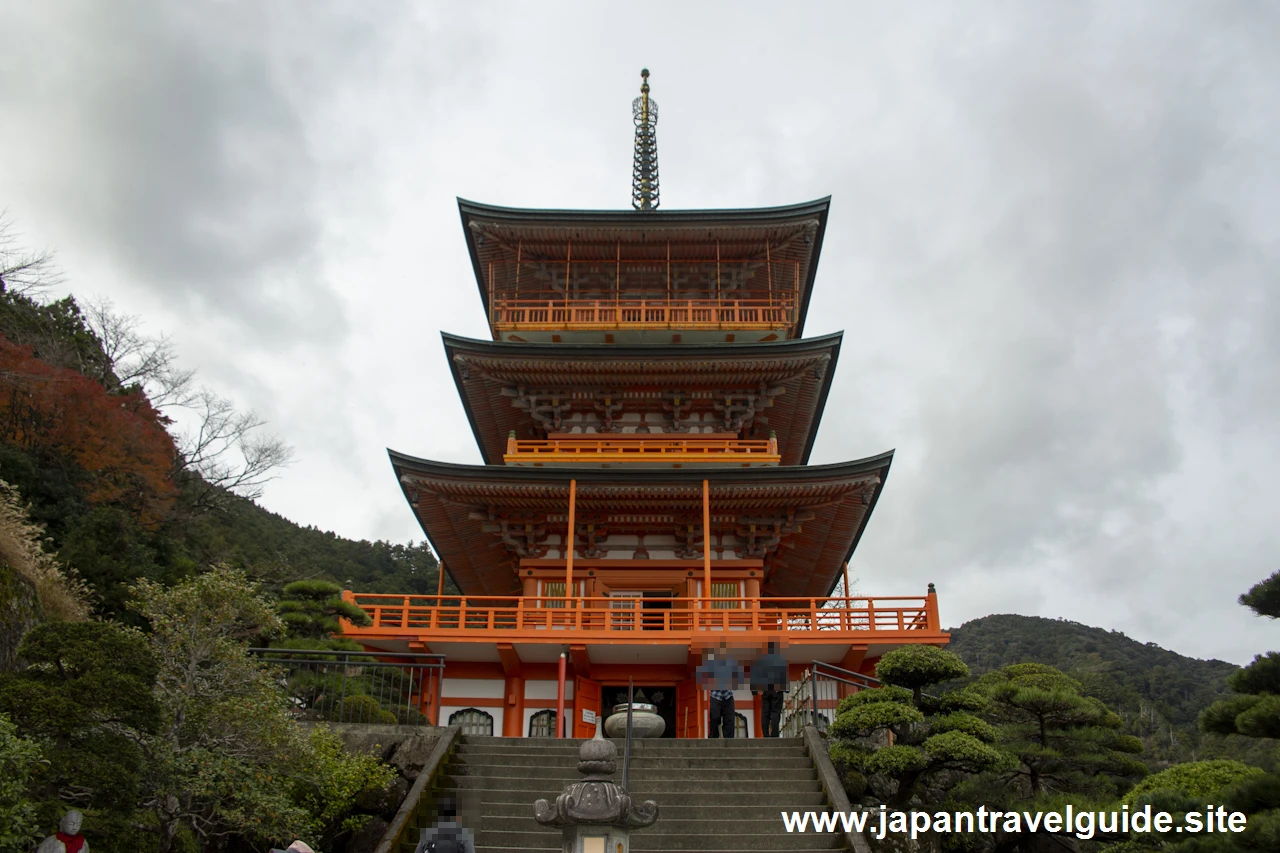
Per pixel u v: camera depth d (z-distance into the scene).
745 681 29.39
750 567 33.91
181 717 14.78
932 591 29.72
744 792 18.52
